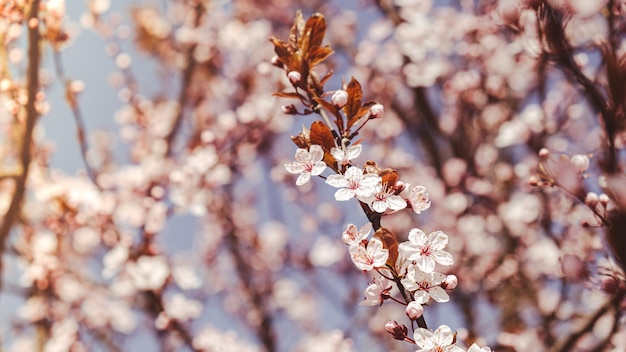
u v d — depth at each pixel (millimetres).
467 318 5117
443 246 1264
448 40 5820
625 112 1462
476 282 5461
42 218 4812
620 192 1409
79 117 3699
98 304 5504
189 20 6516
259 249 6891
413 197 1333
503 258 5555
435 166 6133
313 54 1467
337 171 1338
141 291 4777
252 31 6684
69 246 5273
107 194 4848
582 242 3445
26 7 2953
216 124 6297
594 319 3314
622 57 1504
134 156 6062
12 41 3133
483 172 6090
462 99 6336
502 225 5750
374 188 1264
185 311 4801
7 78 3154
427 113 6102
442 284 1247
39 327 5191
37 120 3330
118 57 5727
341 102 1342
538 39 1721
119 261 4602
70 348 5082
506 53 5266
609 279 1696
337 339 5449
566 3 1714
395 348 5773
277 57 1510
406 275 1255
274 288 6988
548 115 5051
